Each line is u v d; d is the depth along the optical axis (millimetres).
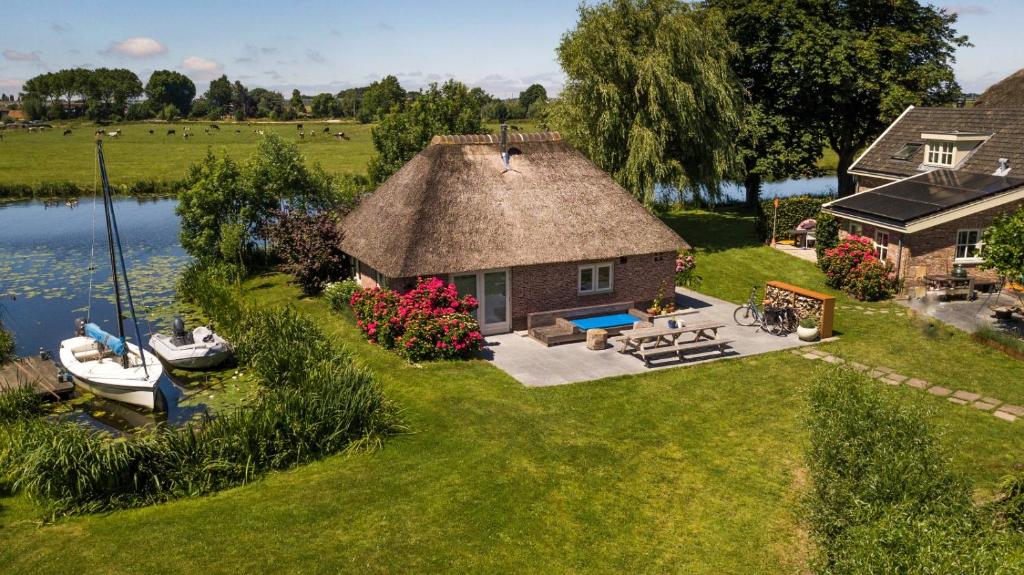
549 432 15680
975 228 25891
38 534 12344
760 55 40094
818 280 28969
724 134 35188
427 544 11727
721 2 41094
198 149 93438
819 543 10602
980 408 16594
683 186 34250
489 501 12953
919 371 18984
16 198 60844
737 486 13523
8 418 18016
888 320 23641
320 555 11422
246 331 22891
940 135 29359
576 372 19422
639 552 11688
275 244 31766
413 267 21203
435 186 22969
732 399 17453
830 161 76688
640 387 18281
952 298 25141
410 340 20047
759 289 28406
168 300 29734
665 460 14508
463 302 21344
